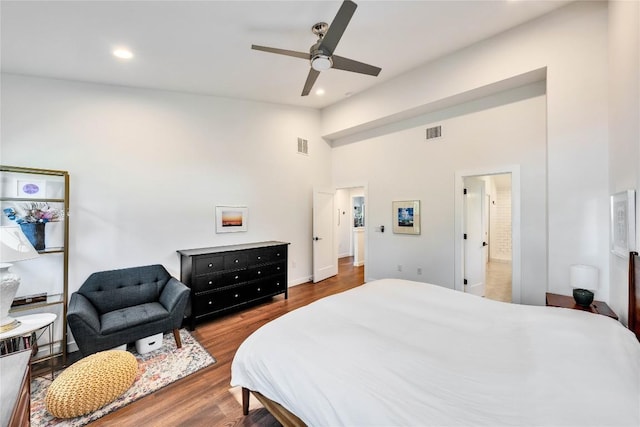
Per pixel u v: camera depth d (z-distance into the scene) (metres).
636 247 1.85
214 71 3.16
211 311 3.41
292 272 5.03
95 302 2.75
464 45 3.26
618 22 2.18
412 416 0.98
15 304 2.38
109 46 2.45
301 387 1.26
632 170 1.94
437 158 4.07
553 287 2.71
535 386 1.10
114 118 3.15
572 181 2.61
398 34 2.91
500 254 7.40
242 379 1.67
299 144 5.09
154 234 3.41
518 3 2.56
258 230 4.50
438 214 4.08
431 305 2.10
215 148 3.99
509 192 7.30
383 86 4.26
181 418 1.86
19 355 1.36
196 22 2.29
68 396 1.79
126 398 2.04
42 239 2.51
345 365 1.30
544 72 2.89
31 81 2.71
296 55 2.38
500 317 1.84
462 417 0.96
